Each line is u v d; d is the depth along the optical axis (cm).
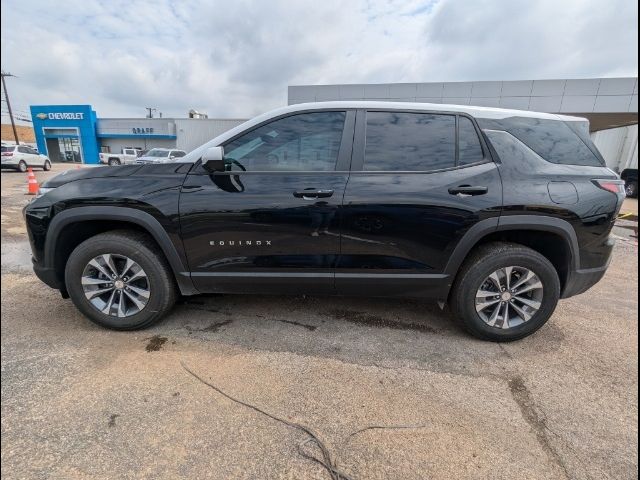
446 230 238
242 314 294
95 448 161
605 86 1475
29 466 151
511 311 261
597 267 250
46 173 1953
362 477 150
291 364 227
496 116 252
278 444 165
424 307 316
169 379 209
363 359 235
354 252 244
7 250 476
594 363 237
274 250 245
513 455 163
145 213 239
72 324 272
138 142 3859
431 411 189
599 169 249
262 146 250
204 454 159
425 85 1581
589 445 170
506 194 235
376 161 243
